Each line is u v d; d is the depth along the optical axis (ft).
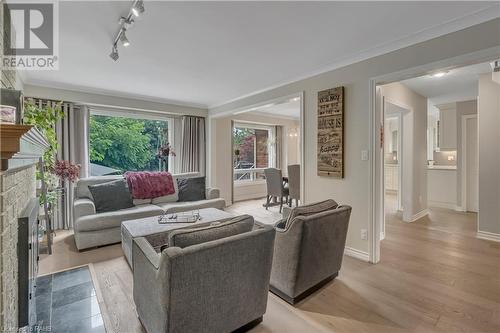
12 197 4.37
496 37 6.35
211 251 4.56
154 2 5.98
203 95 15.06
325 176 10.43
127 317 6.11
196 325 4.63
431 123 23.65
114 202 11.59
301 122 11.36
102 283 7.69
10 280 4.22
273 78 11.82
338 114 9.79
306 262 6.59
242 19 6.79
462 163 16.80
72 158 13.25
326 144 10.26
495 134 11.37
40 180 9.66
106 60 9.56
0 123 3.45
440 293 7.07
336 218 7.18
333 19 6.81
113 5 6.10
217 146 18.90
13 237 4.49
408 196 14.53
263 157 23.49
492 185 11.46
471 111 16.35
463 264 8.89
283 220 8.39
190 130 17.88
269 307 6.47
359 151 9.31
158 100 16.14
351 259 9.34
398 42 8.02
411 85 13.28
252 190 22.41
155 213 11.79
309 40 8.04
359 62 9.22
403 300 6.75
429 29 7.28
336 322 5.90
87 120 14.17
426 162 16.11
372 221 9.02
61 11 6.30
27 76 11.28
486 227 11.64
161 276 4.31
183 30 7.36
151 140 17.62
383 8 6.31
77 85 12.84
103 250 10.24
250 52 8.93
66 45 8.22
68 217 13.07
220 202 14.33
